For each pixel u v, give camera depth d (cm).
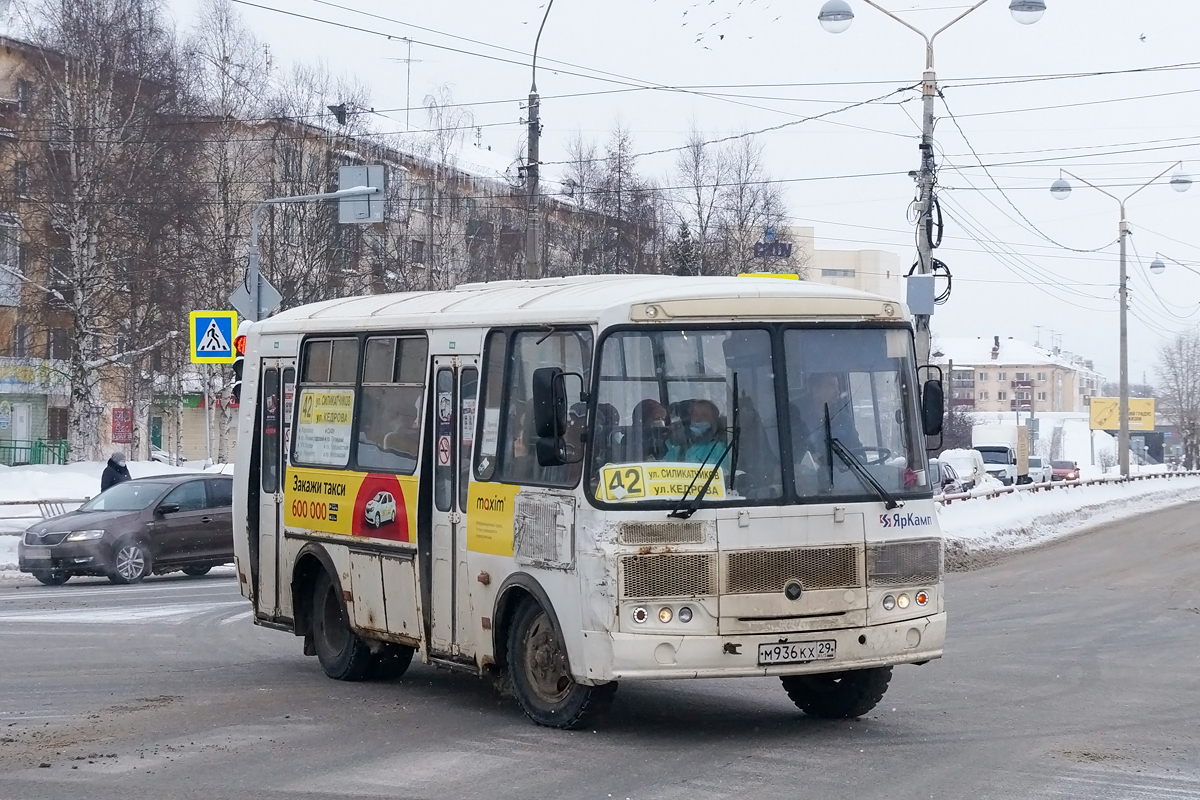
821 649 877
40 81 4294
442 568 1036
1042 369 15875
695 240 5022
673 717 995
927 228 2417
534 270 2616
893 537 907
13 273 4262
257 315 2522
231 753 865
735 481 877
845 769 806
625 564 855
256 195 4744
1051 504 3644
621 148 5038
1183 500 5050
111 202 4259
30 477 3450
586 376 900
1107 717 1000
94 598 1916
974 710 1032
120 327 4441
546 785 764
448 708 1040
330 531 1180
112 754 865
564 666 901
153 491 2239
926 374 995
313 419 1223
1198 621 1641
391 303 1177
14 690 1138
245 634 1534
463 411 1024
